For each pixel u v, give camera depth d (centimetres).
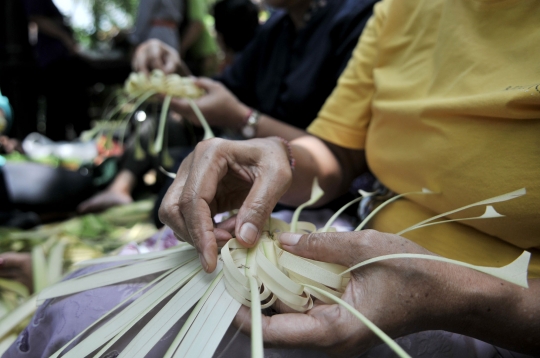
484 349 61
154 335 53
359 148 99
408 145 76
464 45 68
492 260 66
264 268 54
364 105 94
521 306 51
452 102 65
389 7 86
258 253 57
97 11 477
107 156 236
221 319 52
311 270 55
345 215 104
